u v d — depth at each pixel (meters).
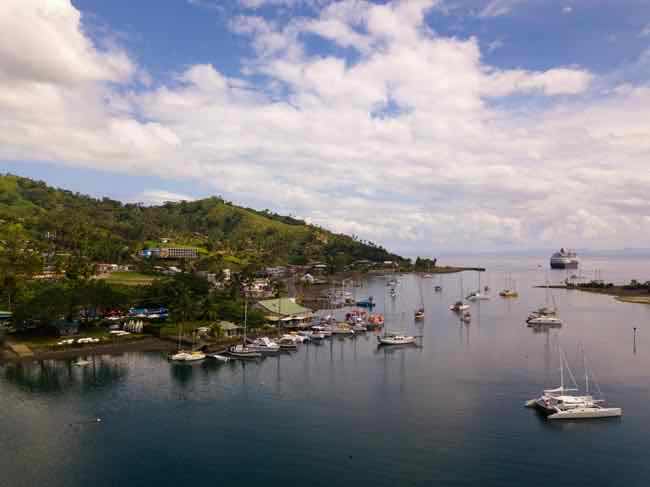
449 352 169.38
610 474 79.69
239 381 131.38
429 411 108.19
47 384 126.88
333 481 77.88
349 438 93.75
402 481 77.75
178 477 79.38
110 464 83.75
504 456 85.88
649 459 84.62
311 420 103.00
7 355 153.38
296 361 155.00
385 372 141.50
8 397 116.81
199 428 98.81
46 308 167.75
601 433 95.44
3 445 90.94
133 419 103.62
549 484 76.69
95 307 187.62
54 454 87.44
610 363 151.62
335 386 127.19
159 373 138.50
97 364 147.25
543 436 94.19
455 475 79.44
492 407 110.56
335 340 191.62
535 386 126.69
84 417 104.56
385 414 106.38
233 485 77.00
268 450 88.94
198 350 164.38
